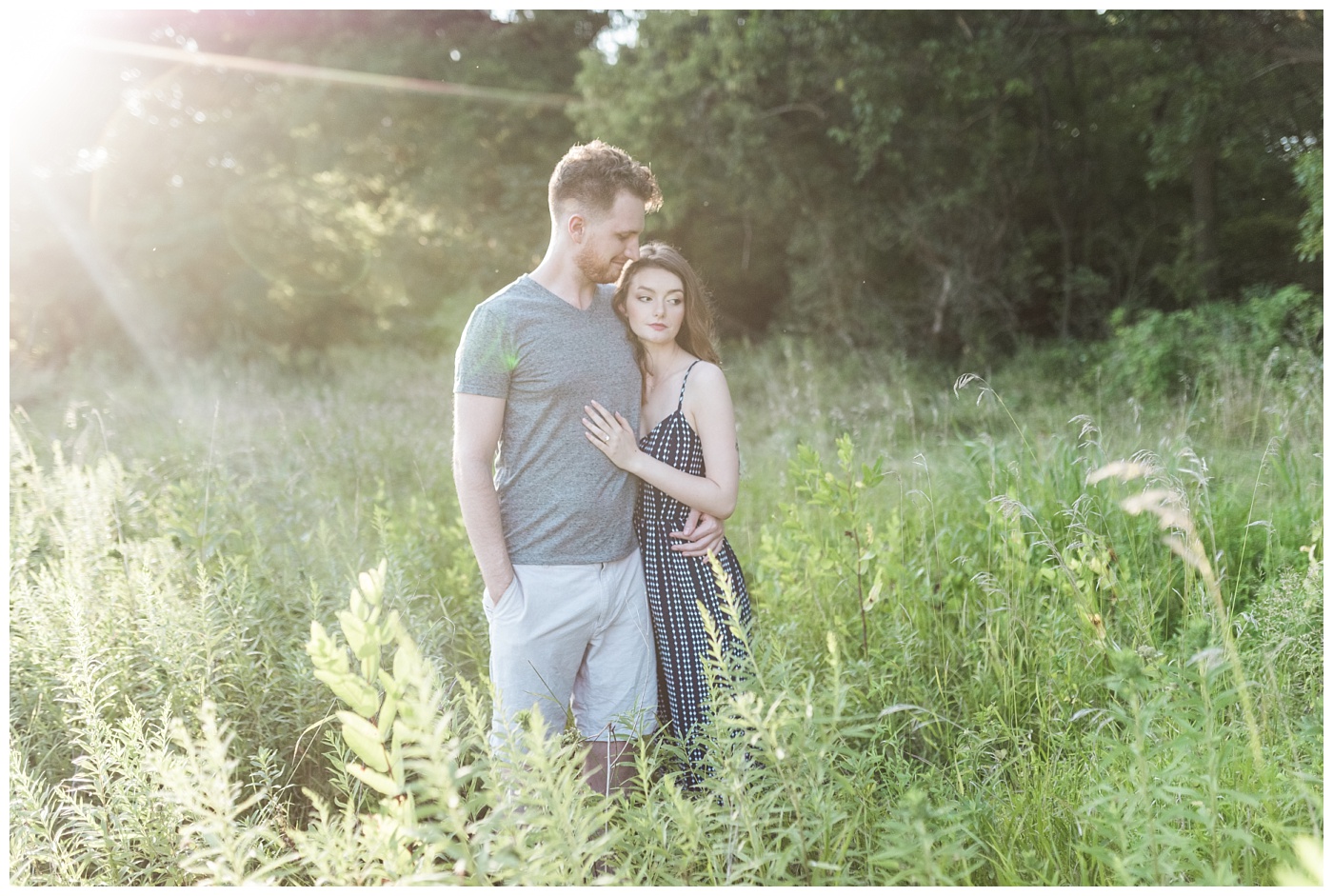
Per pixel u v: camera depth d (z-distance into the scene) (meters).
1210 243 11.27
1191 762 1.97
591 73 12.54
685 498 2.51
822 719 1.78
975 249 11.82
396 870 1.57
